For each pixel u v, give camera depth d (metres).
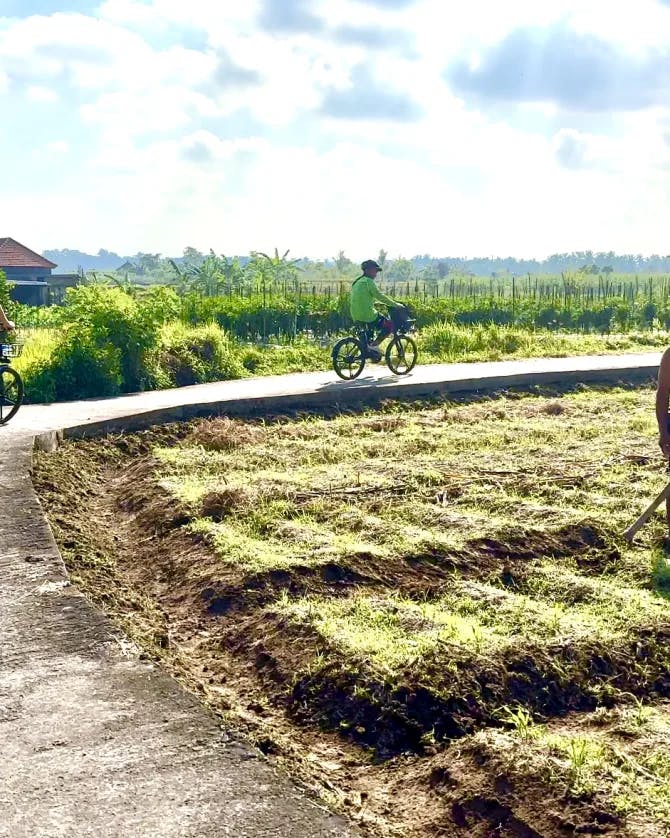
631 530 7.51
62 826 3.53
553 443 11.84
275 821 3.58
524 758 4.27
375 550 7.27
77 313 16.88
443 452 11.40
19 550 7.07
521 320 32.50
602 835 3.72
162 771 3.94
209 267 50.22
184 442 12.38
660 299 40.00
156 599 6.97
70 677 4.88
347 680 5.22
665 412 7.63
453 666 5.27
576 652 5.61
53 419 12.66
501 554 7.45
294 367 20.78
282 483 9.51
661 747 4.60
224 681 5.62
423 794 4.34
